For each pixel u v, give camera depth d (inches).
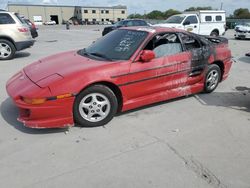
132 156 126.8
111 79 152.6
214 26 701.3
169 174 113.7
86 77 145.6
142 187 105.7
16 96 141.7
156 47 175.6
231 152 131.4
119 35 187.3
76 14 3545.8
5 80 256.5
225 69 226.7
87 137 144.4
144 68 165.5
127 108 166.7
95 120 155.1
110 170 116.1
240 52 464.4
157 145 136.9
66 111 143.5
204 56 202.5
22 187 105.3
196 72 200.4
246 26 716.7
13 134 147.0
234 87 240.1
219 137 146.4
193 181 109.4
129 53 166.1
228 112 181.6
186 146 136.4
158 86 177.0
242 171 116.5
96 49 184.2
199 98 208.2
